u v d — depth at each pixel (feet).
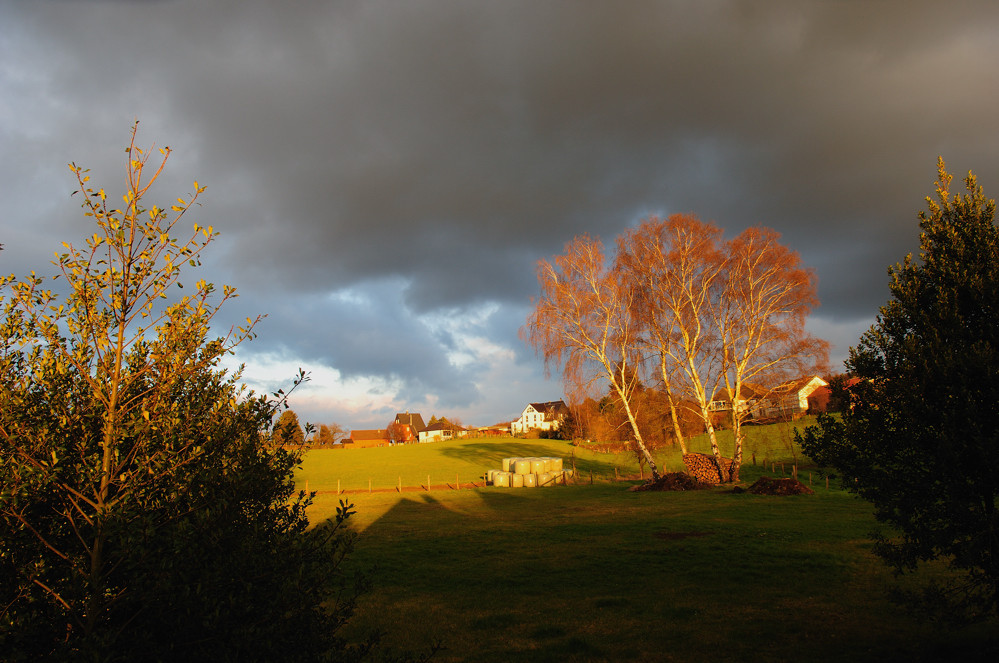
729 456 185.06
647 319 119.96
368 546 71.72
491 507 114.32
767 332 115.75
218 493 15.70
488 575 54.13
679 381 125.18
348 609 18.24
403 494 146.00
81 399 16.10
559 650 33.76
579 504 111.75
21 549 14.35
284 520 17.97
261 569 15.39
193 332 16.90
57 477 14.37
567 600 44.80
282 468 18.01
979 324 25.82
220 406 17.30
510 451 255.09
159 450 15.83
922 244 29.14
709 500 103.45
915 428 25.75
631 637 35.53
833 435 28.30
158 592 14.02
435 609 43.37
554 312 120.37
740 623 37.04
